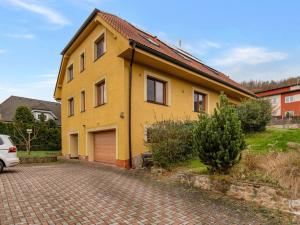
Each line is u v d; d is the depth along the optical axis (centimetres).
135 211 495
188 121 1012
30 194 620
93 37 1402
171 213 484
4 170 1062
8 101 3108
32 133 2073
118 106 1113
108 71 1214
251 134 1147
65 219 450
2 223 430
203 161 672
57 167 1171
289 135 949
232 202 554
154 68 1234
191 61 1600
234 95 1844
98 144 1362
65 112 1884
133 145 1096
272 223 434
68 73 1853
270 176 565
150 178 827
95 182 768
